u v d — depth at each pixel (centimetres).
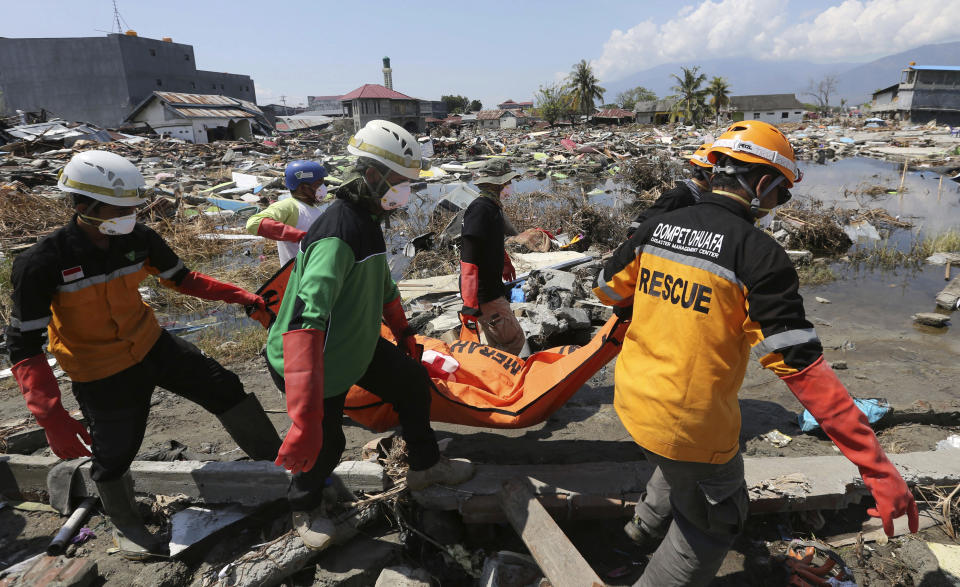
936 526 272
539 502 259
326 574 241
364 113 5856
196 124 4150
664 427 180
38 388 217
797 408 394
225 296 280
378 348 250
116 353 234
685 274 176
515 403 309
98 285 221
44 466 298
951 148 2944
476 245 380
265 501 279
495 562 242
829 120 6525
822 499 270
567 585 208
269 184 1823
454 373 340
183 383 261
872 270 795
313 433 194
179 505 285
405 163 211
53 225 1164
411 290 699
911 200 1473
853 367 463
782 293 157
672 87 6956
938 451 310
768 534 271
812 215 992
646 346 190
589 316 582
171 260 258
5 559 261
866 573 247
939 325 564
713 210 181
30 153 2358
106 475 243
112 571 250
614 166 2653
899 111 6088
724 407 178
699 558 190
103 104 4888
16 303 209
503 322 408
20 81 4788
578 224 1043
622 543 267
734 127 186
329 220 210
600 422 383
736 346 175
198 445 357
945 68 5747
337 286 202
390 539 263
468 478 276
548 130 6475
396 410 265
